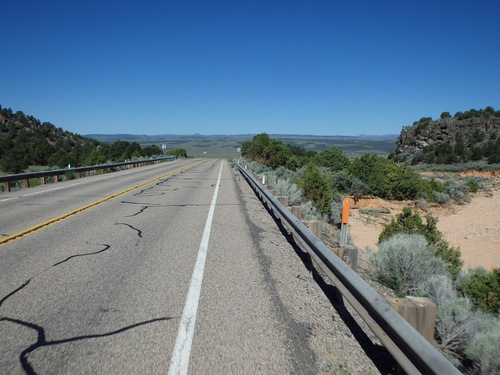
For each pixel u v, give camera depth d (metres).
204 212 10.05
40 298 4.09
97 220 8.67
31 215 9.27
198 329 3.43
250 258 5.80
